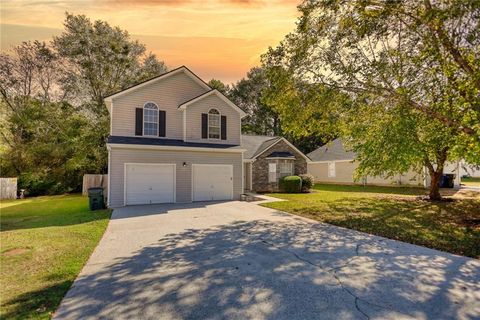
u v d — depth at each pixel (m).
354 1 7.06
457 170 21.41
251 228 7.99
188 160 13.88
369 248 5.95
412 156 9.86
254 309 3.38
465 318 3.15
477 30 6.25
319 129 9.93
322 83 8.55
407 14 6.73
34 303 3.55
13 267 4.86
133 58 27.64
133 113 13.86
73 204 14.88
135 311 3.35
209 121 15.23
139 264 5.04
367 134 10.17
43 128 23.38
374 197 15.18
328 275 4.44
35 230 7.86
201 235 7.20
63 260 5.24
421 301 3.55
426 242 6.39
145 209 11.52
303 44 8.25
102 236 7.14
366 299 3.61
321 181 28.22
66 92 27.39
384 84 7.99
